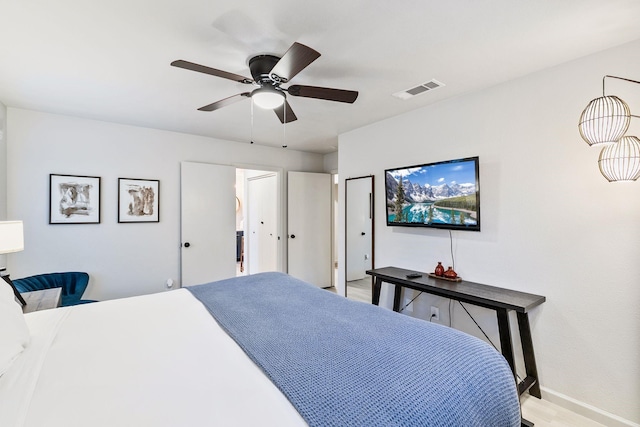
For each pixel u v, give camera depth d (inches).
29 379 39.0
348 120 130.1
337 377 40.8
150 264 145.6
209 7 57.8
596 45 71.2
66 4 56.4
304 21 62.4
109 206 134.7
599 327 74.1
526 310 74.8
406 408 35.5
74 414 32.4
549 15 60.1
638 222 68.6
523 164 87.0
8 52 74.2
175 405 34.4
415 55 76.1
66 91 98.6
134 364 43.6
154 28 64.7
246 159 176.6
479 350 49.5
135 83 92.7
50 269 122.1
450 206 103.3
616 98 60.4
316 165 208.1
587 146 75.7
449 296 90.0
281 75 69.5
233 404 34.9
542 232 83.4
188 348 49.1
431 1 56.2
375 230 134.4
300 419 32.9
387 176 125.3
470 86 94.7
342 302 73.8
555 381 81.3
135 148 140.9
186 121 132.6
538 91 84.0
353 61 79.2
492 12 59.4
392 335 54.5
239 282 92.1
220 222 164.1
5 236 75.4
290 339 52.7
